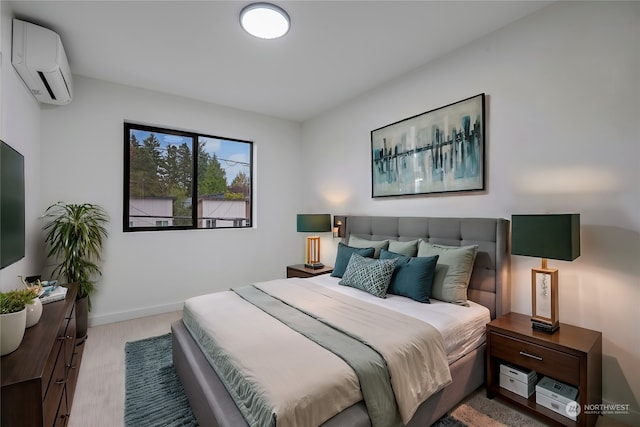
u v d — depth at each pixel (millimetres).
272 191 4539
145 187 3619
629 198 1773
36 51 2150
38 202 2781
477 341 2068
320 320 1896
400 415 1432
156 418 1788
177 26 2305
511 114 2297
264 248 4465
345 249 3172
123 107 3344
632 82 1762
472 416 1805
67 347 1834
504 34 2332
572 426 1622
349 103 3836
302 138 4797
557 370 1682
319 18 2223
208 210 4105
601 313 1870
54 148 2953
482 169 2453
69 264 2746
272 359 1427
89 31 2350
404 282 2408
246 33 2404
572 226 1699
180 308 3738
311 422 1168
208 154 4109
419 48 2648
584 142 1942
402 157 3115
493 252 2312
